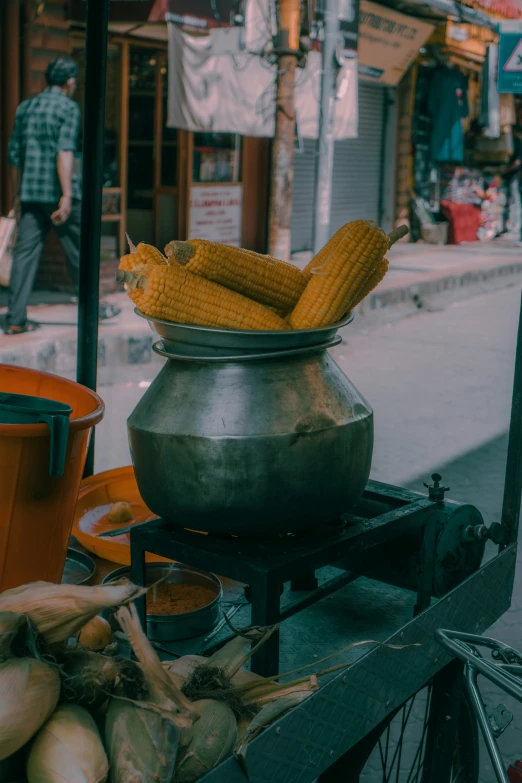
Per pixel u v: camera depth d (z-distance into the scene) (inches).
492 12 576.7
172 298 59.1
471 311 431.2
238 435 57.3
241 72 380.2
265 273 63.9
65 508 67.1
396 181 641.0
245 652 57.7
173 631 69.2
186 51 357.1
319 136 378.3
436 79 623.8
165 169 443.2
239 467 57.6
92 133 89.3
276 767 49.2
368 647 71.4
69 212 271.1
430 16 577.9
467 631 71.1
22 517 63.7
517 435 77.2
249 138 476.1
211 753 45.7
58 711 44.3
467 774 79.7
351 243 61.9
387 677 59.3
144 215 452.4
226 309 60.6
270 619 58.3
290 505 59.1
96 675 45.2
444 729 71.9
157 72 429.4
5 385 79.8
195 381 59.6
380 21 532.7
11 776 43.9
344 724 55.0
